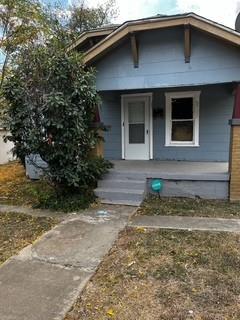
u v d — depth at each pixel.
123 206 5.83
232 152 5.86
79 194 6.10
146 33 6.39
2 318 2.50
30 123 5.57
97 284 3.02
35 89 5.54
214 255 3.56
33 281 3.09
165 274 3.17
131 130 8.97
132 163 7.98
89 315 2.53
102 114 9.18
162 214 5.26
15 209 5.88
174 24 5.88
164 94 8.47
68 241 4.13
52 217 5.28
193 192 6.24
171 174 6.30
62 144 5.60
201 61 6.12
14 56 8.77
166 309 2.58
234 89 6.70
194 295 2.77
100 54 6.57
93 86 5.82
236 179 5.89
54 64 5.42
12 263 3.51
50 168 5.89
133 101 8.82
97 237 4.25
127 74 6.65
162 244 3.92
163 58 6.36
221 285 2.93
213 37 5.94
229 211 5.32
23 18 9.88
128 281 3.05
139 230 4.45
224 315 2.48
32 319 2.48
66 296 2.80
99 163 6.50
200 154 8.33
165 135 8.62
